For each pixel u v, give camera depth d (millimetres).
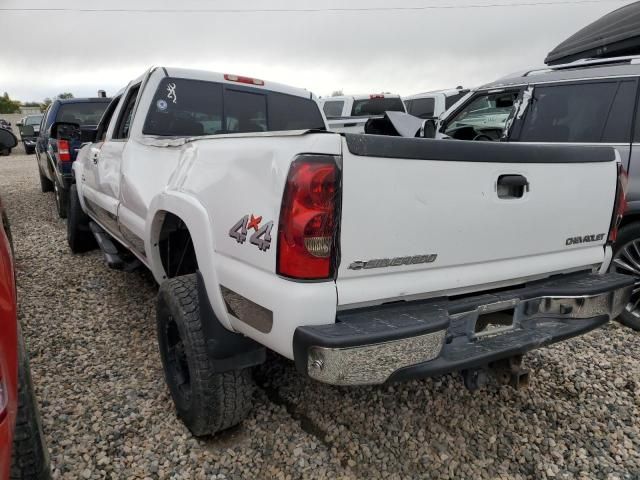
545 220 2201
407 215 1789
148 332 3502
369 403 2707
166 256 2820
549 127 4082
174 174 2477
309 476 2162
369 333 1624
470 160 1913
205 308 2105
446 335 1873
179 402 2402
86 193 4637
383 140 1707
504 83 4520
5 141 3758
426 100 9773
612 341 3557
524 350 2061
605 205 2432
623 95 3709
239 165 1896
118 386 2812
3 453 1272
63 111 8031
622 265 3781
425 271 1909
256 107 3943
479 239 2002
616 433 2531
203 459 2250
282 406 2650
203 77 3654
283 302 1664
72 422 2482
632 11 4637
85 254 5520
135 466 2197
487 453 2354
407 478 2170
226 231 1941
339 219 1658
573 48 5387
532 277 2271
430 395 2805
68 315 3795
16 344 1451
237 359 2129
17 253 5574
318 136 1633
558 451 2385
